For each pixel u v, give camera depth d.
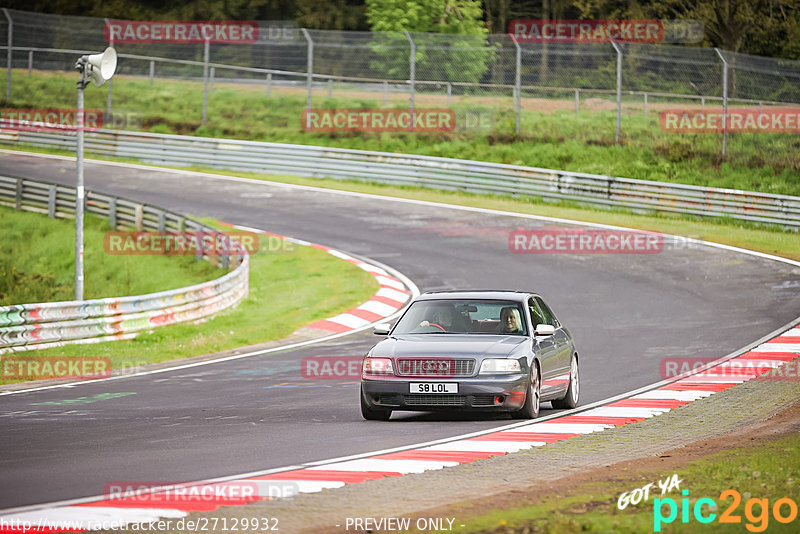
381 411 43.59
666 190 127.00
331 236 118.25
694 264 101.56
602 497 26.86
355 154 152.12
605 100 183.38
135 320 74.31
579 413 46.28
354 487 29.61
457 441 38.16
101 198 126.31
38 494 28.72
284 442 37.94
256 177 155.12
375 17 191.50
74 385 56.12
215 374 60.38
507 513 24.98
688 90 197.62
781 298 85.81
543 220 124.75
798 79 191.25
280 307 88.88
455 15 192.88
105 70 72.56
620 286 92.81
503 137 163.38
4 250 118.94
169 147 164.88
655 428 41.75
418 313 46.53
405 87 193.88
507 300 46.59
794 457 32.91
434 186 145.25
